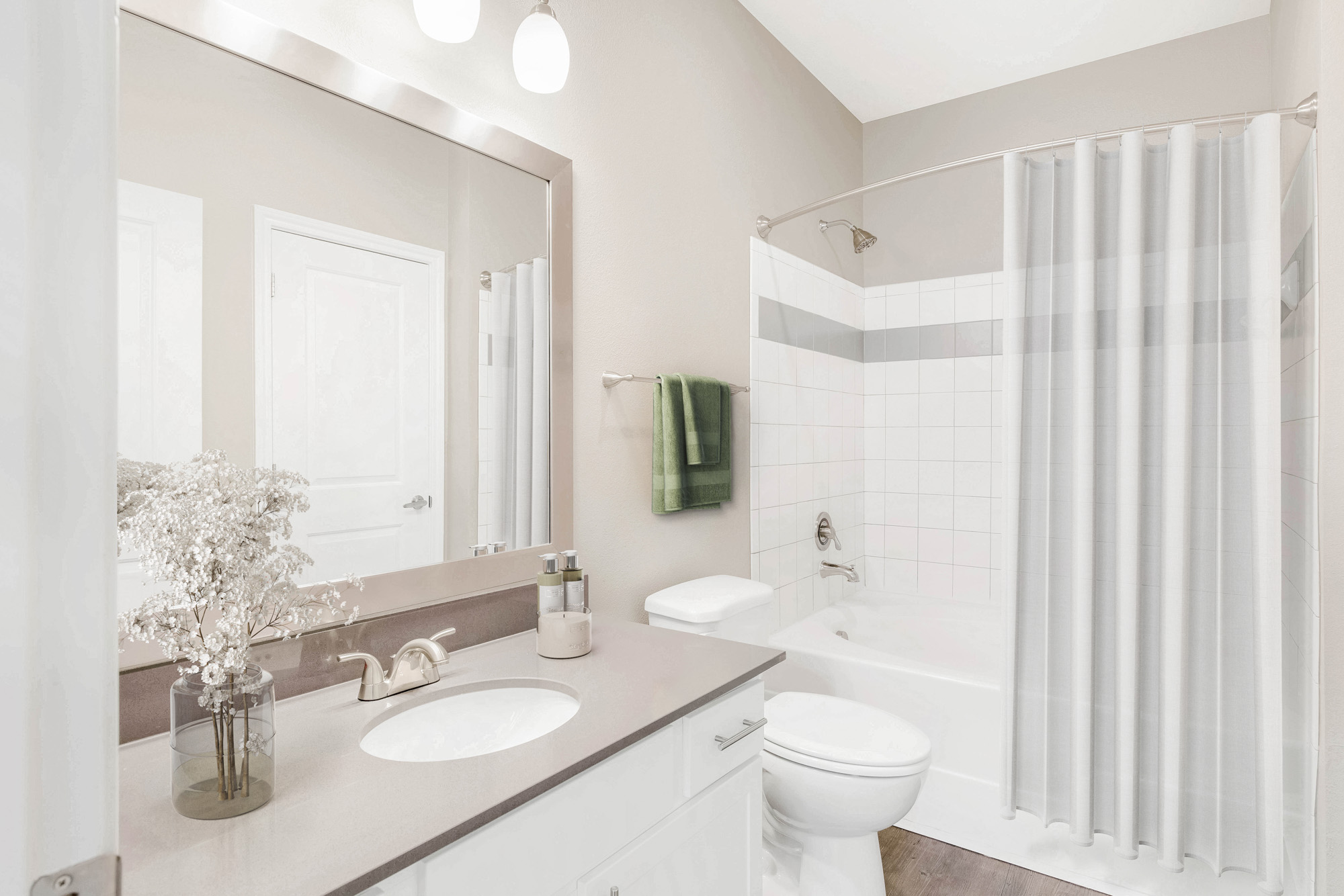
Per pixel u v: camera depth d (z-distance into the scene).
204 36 1.05
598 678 1.22
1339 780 1.54
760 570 2.53
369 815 0.77
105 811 0.29
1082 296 1.77
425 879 0.74
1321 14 1.58
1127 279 1.73
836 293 3.12
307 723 1.03
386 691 1.13
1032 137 2.97
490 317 1.50
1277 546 1.59
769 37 2.66
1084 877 1.93
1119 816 1.74
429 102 1.37
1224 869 1.66
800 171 2.85
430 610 1.36
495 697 1.22
